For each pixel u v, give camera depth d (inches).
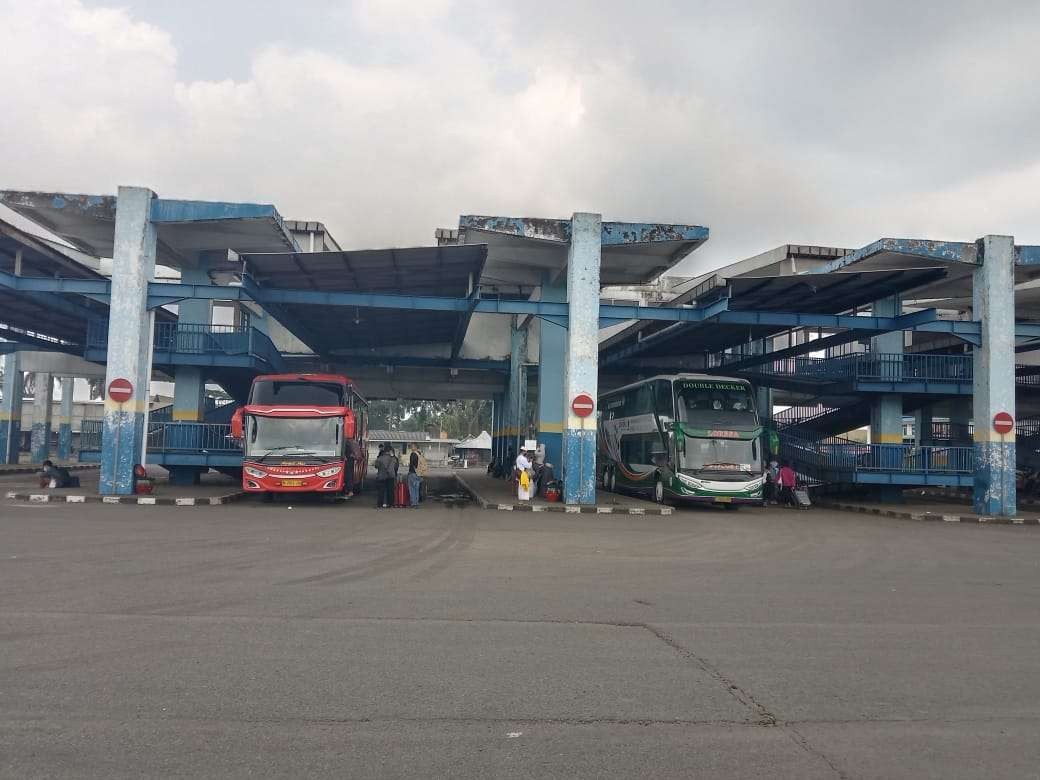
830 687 227.9
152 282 832.9
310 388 824.3
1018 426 1262.3
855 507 1008.9
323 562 439.5
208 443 961.5
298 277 910.4
